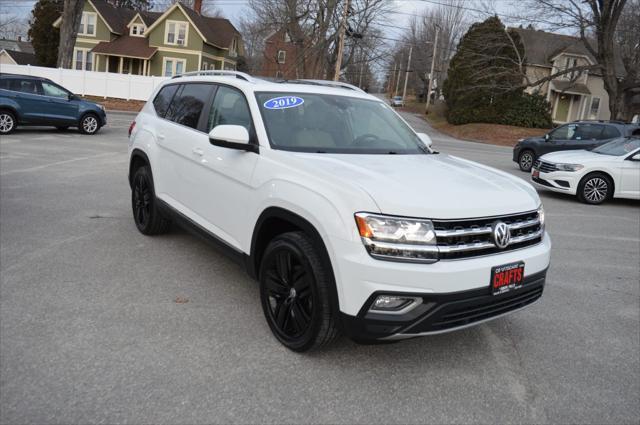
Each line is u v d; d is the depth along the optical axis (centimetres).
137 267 519
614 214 1000
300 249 347
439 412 312
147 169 596
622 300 519
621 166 1074
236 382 329
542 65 4722
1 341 362
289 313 370
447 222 319
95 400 302
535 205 374
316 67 4481
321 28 4272
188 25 4481
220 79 507
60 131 1714
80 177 968
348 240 315
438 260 314
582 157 1120
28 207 733
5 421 280
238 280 500
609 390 347
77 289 457
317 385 331
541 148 1590
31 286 458
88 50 4550
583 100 4772
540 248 368
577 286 555
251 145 413
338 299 323
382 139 463
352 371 350
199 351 364
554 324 450
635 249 729
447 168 407
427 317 312
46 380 319
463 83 3962
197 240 617
